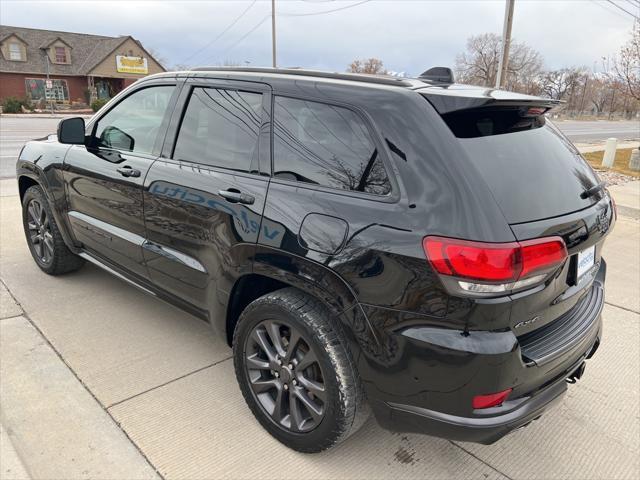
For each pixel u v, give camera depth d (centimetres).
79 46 4666
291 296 229
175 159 294
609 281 487
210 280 270
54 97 4462
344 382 215
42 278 431
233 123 267
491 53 6838
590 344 242
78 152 368
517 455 252
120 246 336
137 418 262
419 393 198
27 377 290
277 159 243
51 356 313
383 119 209
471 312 183
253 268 240
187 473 228
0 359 307
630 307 427
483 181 188
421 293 189
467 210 183
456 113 206
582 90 7906
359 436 260
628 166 1421
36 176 407
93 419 258
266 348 245
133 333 347
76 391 280
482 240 179
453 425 195
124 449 239
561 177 222
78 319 362
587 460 250
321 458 243
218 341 344
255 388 254
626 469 245
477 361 184
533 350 202
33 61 4334
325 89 232
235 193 249
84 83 4581
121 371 303
